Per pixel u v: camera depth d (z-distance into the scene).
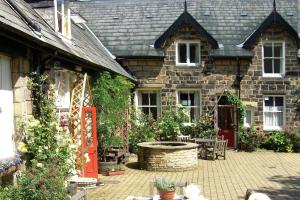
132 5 22.89
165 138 18.58
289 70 19.64
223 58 19.53
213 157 15.98
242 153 18.12
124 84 14.27
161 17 21.88
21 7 9.27
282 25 19.50
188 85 19.72
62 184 6.24
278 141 18.72
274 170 13.55
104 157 13.15
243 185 11.09
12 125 7.72
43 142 7.83
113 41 20.69
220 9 22.17
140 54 19.66
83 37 16.02
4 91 7.43
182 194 6.83
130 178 12.20
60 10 11.55
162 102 19.83
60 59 10.02
